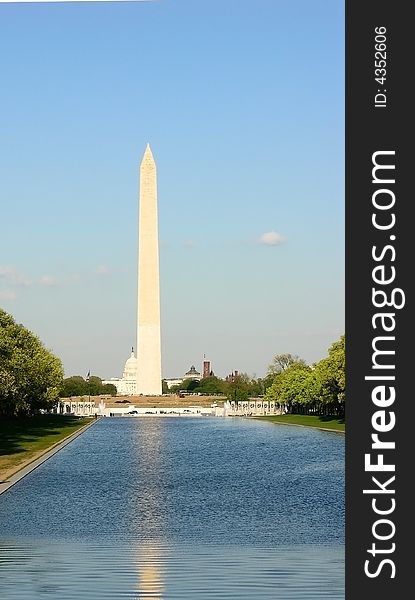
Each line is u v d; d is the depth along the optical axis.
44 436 114.94
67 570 31.28
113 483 60.38
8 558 33.56
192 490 56.41
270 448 96.38
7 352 113.56
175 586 28.98
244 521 43.06
